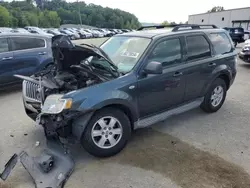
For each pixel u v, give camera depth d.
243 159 3.32
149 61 3.63
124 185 2.81
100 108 3.13
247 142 3.80
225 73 4.82
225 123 4.49
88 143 3.15
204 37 4.48
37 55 6.77
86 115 3.06
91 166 3.16
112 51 4.12
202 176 2.95
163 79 3.75
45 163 2.91
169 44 3.92
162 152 3.48
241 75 8.66
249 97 6.06
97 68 3.43
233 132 4.13
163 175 2.97
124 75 3.40
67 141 3.16
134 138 3.89
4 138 3.92
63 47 3.16
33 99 3.58
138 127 3.63
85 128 3.09
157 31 4.25
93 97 3.05
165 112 4.01
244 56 10.02
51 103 2.95
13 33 6.50
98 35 40.47
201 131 4.16
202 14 54.66
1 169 3.10
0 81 6.29
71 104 2.91
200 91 4.50
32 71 6.74
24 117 4.79
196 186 2.78
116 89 3.24
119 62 3.78
